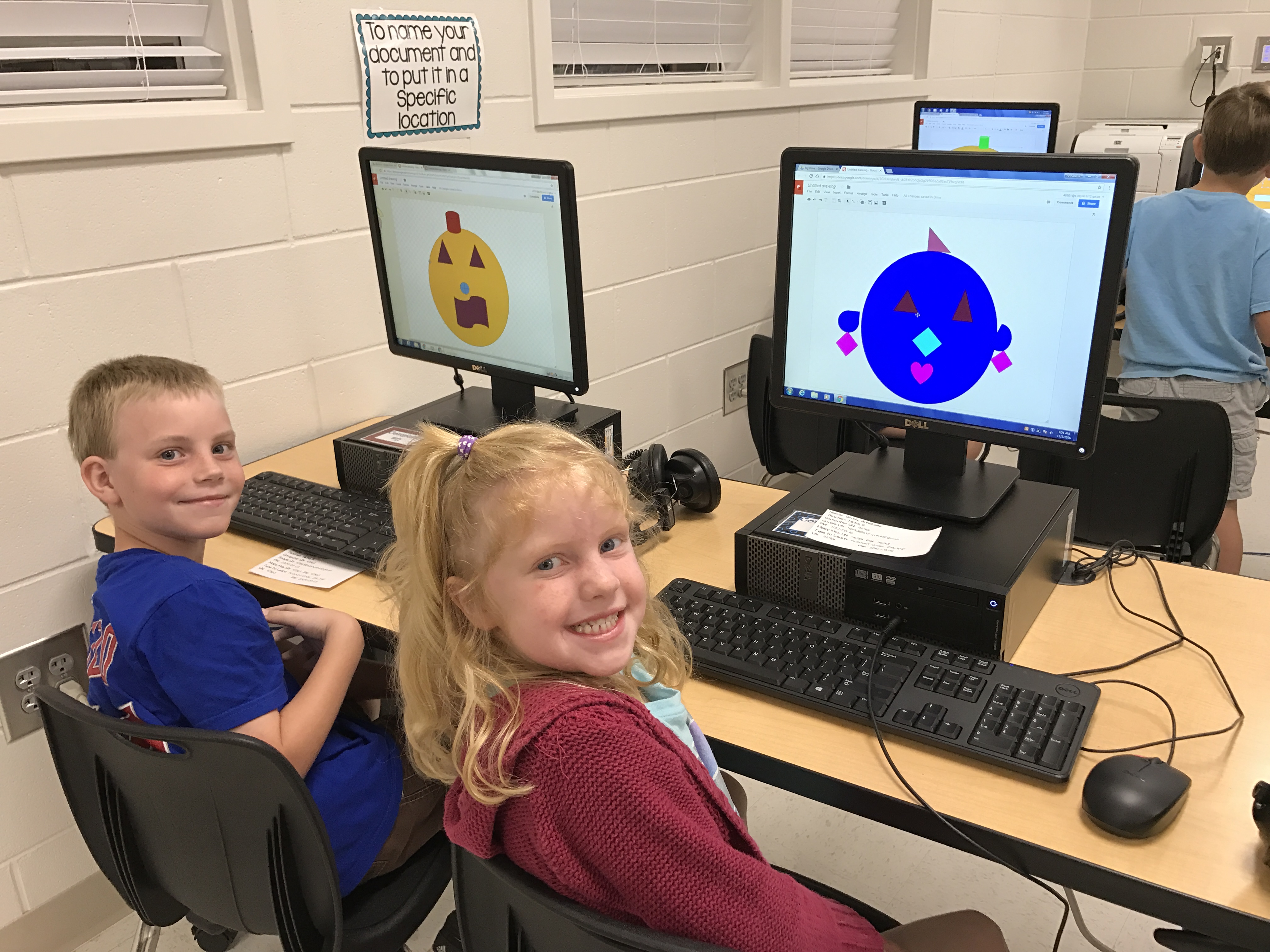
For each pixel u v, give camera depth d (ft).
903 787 3.09
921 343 4.12
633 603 2.79
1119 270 3.54
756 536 4.11
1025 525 4.08
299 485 5.44
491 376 5.66
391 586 3.14
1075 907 4.36
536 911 2.45
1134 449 5.88
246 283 5.83
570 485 2.64
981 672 3.51
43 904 5.73
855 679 3.53
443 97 6.58
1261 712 3.38
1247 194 9.25
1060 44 14.42
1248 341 7.96
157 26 5.42
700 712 3.52
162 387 3.80
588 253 7.91
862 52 10.90
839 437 7.89
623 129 7.93
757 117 9.21
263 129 5.65
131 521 3.94
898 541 3.98
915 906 5.76
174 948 5.72
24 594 5.25
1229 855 2.77
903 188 3.92
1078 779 3.09
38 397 5.06
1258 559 9.86
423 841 4.13
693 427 9.68
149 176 5.25
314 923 3.51
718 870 2.44
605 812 2.38
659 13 8.31
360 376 6.65
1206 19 14.17
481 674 2.67
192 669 3.44
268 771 3.18
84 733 3.43
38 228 4.89
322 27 5.85
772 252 10.02
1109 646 3.84
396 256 5.60
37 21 4.95
